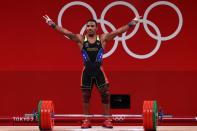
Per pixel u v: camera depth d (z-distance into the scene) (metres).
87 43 23.45
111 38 23.66
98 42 23.48
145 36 25.86
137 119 24.31
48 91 25.95
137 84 25.91
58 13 25.94
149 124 21.86
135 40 25.88
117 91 25.91
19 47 25.95
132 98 25.89
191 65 25.84
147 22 25.84
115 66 25.91
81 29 25.95
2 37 25.94
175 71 25.84
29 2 25.92
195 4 25.80
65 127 25.00
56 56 25.97
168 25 25.84
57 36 25.94
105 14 25.91
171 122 25.06
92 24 23.42
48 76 25.94
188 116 25.75
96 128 24.03
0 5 25.89
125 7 25.89
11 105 25.97
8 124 25.75
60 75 25.94
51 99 25.95
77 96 25.92
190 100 25.83
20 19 25.91
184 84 25.84
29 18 25.91
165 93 25.86
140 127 24.88
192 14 25.83
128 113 25.94
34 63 25.95
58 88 25.95
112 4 25.89
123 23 25.89
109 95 24.89
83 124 23.95
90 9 25.92
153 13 25.84
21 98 25.94
